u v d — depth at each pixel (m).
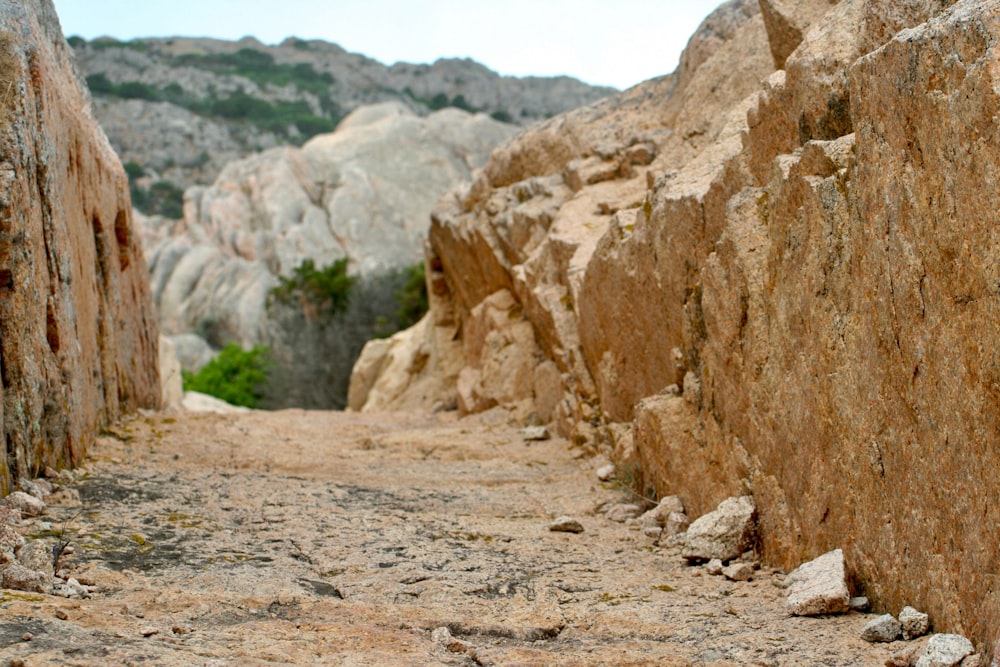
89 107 10.29
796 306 5.84
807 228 5.73
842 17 6.63
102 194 10.20
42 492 6.86
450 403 17.22
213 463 9.09
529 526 7.27
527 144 15.43
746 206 6.81
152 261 46.22
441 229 17.12
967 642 4.07
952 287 4.29
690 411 7.38
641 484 8.15
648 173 11.43
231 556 5.98
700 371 7.41
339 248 46.84
